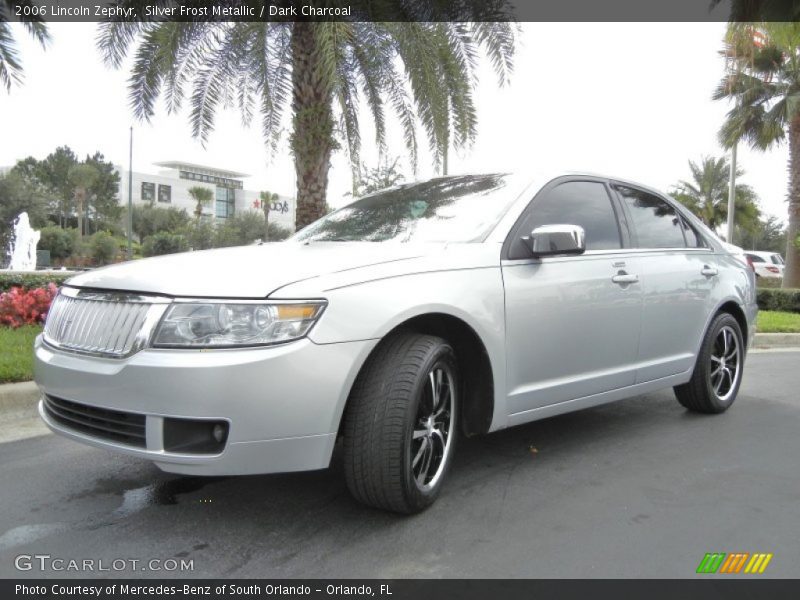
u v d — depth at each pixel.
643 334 4.23
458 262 3.25
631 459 3.98
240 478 3.54
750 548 2.82
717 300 4.89
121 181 99.00
